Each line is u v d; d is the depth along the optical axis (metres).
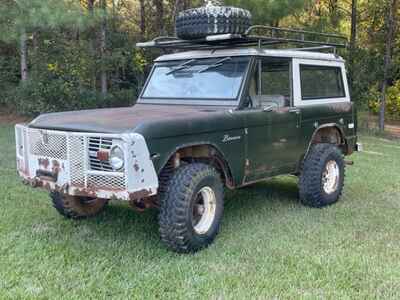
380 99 16.27
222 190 4.42
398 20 15.91
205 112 4.36
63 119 4.11
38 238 4.32
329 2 16.12
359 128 15.98
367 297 3.33
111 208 5.36
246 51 4.84
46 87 12.64
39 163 4.04
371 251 4.19
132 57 12.91
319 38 11.95
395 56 16.19
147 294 3.32
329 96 5.97
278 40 5.09
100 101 12.78
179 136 3.95
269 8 9.52
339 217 5.24
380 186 6.87
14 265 3.72
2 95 14.31
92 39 13.03
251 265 3.84
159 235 4.43
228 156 4.45
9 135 10.68
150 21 14.87
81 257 3.93
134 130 3.63
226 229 4.75
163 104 5.12
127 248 4.16
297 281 3.55
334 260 3.95
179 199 3.96
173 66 5.34
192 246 4.07
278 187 6.69
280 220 5.09
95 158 3.70
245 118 4.60
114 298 3.26
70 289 3.37
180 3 12.95
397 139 14.59
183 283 3.49
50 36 12.94
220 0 9.32
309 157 5.59
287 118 5.14
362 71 14.93
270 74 5.06
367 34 16.38
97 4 12.81
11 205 5.28
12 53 14.89
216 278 3.58
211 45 5.34
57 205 4.84
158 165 3.78
